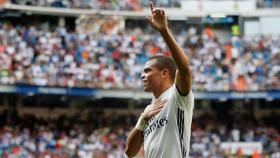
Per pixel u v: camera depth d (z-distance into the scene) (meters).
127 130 34.53
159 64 5.64
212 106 37.94
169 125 5.32
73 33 35.50
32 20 38.22
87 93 33.94
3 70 32.47
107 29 37.31
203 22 39.75
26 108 36.44
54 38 34.69
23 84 32.81
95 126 34.97
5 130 31.81
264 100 38.00
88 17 37.78
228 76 35.09
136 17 38.66
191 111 5.40
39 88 33.12
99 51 34.78
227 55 35.69
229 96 35.00
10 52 33.09
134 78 34.50
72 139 32.41
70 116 36.50
